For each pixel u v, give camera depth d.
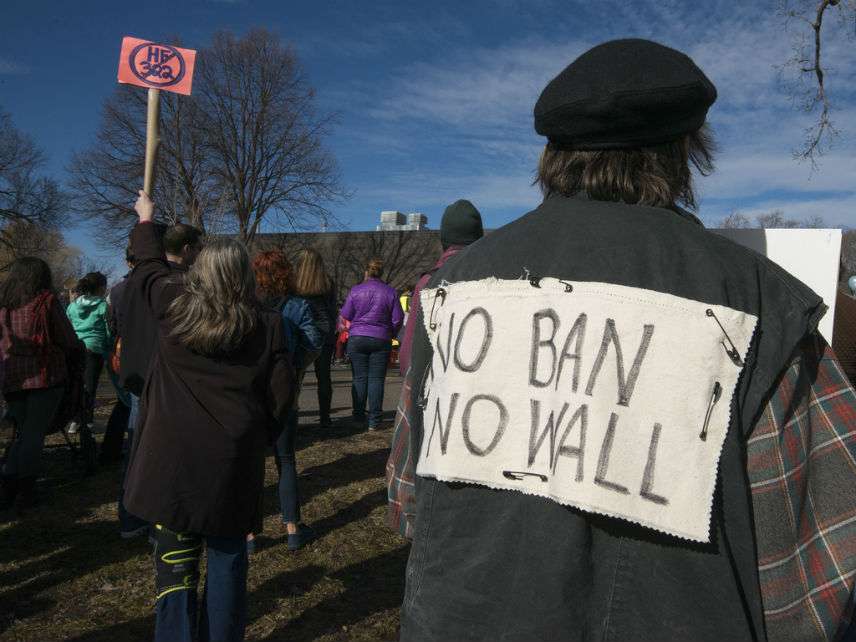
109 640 2.66
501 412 0.95
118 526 3.88
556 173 1.09
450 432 0.98
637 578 0.87
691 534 0.83
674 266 0.92
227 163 31.28
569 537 0.88
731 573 0.85
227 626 2.24
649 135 1.01
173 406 2.25
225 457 2.22
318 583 3.19
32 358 4.05
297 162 31.80
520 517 0.92
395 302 6.51
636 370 0.89
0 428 6.29
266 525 3.90
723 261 0.93
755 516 0.89
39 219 41.44
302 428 6.56
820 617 0.89
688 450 0.85
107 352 5.81
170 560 2.23
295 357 3.55
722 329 0.87
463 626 0.92
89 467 4.83
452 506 0.98
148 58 2.83
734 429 0.87
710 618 0.85
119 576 3.23
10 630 2.71
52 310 4.12
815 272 3.43
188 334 2.24
